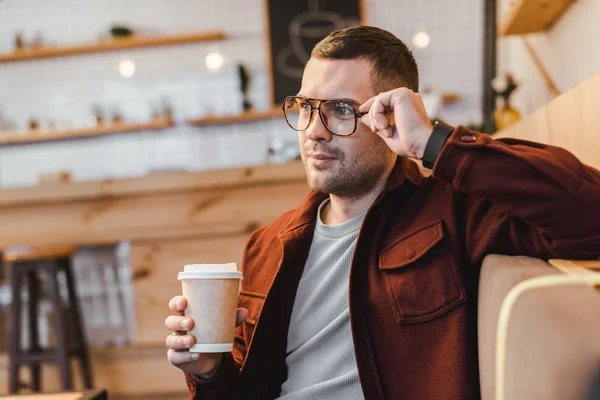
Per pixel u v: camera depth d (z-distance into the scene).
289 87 4.95
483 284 0.95
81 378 3.21
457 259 1.07
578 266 0.82
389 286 1.10
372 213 1.17
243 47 5.07
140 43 5.00
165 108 5.01
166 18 5.13
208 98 5.12
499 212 1.04
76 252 3.38
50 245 2.94
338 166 1.20
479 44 4.82
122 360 3.12
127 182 3.13
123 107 5.20
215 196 3.11
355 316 1.10
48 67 5.27
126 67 5.00
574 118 1.11
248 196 3.08
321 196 1.36
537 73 2.93
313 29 4.92
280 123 5.00
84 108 5.23
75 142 5.21
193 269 1.02
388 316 1.10
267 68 5.01
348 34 1.23
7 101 5.32
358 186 1.22
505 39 4.48
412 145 1.01
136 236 3.06
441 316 1.04
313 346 1.20
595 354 0.62
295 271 1.29
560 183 0.88
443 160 0.96
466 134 0.97
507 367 0.71
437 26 4.87
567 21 2.05
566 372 0.63
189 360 1.04
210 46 5.10
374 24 4.93
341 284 1.21
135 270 3.09
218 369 1.14
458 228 1.10
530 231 0.98
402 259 1.11
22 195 3.21
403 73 1.26
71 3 5.21
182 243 3.06
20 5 5.27
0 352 3.63
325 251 1.27
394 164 1.27
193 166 5.11
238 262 3.04
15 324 2.93
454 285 1.05
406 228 1.15
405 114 1.02
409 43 4.90
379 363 1.08
